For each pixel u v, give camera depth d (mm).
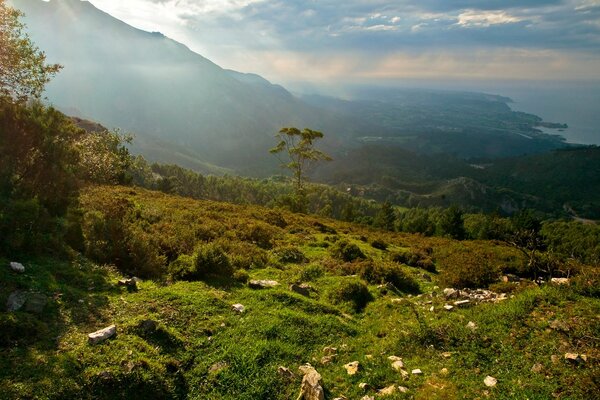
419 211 124062
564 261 19109
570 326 9602
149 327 9078
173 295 11211
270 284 14062
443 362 9203
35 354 7207
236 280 14391
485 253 23406
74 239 13336
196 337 9539
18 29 20062
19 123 13391
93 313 9250
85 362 7402
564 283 12344
